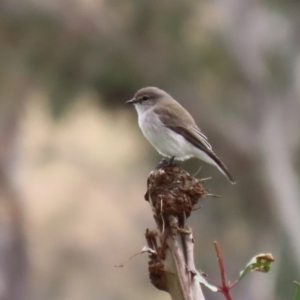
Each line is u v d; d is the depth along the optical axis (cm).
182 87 1631
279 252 1559
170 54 1612
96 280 1950
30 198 1959
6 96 1683
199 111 1641
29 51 1614
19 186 1830
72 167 1984
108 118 1659
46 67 1617
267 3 1667
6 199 1806
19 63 1622
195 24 1638
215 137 1662
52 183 1989
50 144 1867
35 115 1772
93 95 1625
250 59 1658
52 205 1992
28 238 1867
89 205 2006
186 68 1628
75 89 1619
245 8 1655
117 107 1634
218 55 1645
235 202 1661
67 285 1925
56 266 1939
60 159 1920
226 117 1669
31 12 1585
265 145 1645
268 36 1667
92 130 1917
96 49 1593
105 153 1947
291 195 1606
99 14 1599
